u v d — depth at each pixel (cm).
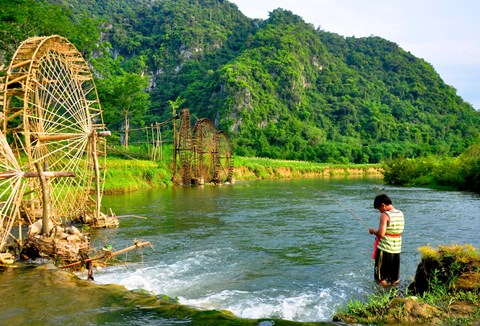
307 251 1381
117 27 19662
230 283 1016
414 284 890
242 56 16562
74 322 676
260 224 1967
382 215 951
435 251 868
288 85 15800
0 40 3769
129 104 5953
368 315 655
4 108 1402
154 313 710
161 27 19575
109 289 866
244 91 13838
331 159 11956
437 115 18025
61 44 1759
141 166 4769
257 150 12719
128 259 1273
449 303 668
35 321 686
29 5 3862
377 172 9944
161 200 3112
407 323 620
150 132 11719
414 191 4144
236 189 4388
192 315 694
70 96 1927
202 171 5416
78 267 1129
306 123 15038
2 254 1114
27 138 1402
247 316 772
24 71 1609
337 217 2208
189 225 1936
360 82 19175
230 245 1486
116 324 662
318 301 859
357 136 15588
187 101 14862
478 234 1655
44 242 1155
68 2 17975
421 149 14262
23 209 1853
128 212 2406
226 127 13062
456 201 3058
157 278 1060
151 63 18000
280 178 7525
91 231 1767
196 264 1211
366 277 1047
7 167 1214
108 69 5662
